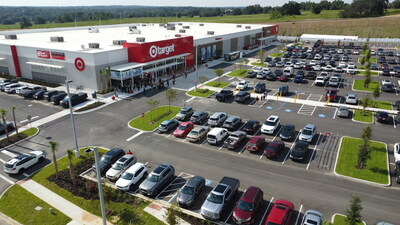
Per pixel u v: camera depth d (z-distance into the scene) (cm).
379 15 18362
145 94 5372
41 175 2855
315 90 5644
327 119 4209
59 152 3322
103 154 3206
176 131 3706
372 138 3584
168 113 4444
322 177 2789
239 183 2600
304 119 4219
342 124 4028
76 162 3080
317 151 3281
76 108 4684
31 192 2592
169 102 4619
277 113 4456
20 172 2912
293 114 4412
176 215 2206
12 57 6462
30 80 6300
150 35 8556
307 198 2489
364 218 2241
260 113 4459
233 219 2202
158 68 6334
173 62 6938
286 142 3522
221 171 2923
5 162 3116
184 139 3634
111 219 2256
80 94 4988
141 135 3744
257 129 3903
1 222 2239
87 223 2223
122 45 6406
